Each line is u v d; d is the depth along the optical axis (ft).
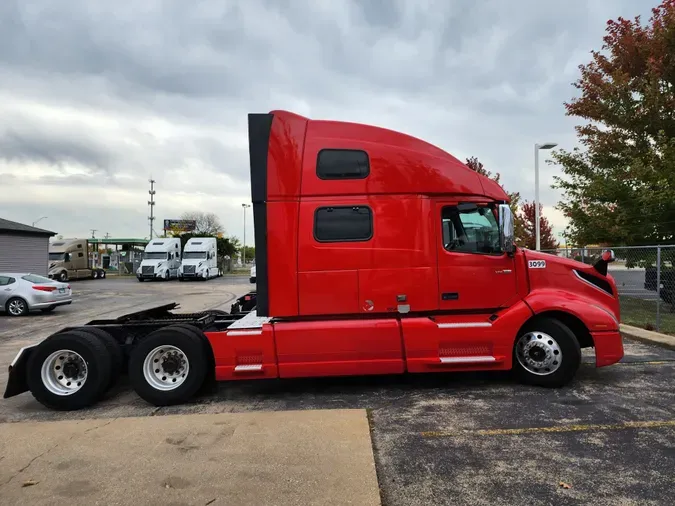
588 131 49.96
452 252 18.43
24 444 13.61
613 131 48.67
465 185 18.58
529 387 18.99
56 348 17.97
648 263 40.75
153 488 11.00
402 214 18.22
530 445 13.32
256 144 18.26
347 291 18.12
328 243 18.08
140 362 18.13
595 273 19.38
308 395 18.93
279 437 13.87
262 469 11.84
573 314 18.38
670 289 39.01
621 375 20.62
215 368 18.13
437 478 11.50
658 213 42.60
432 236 18.34
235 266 240.12
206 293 78.33
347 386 19.98
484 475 11.60
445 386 19.54
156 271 116.37
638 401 17.03
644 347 26.73
